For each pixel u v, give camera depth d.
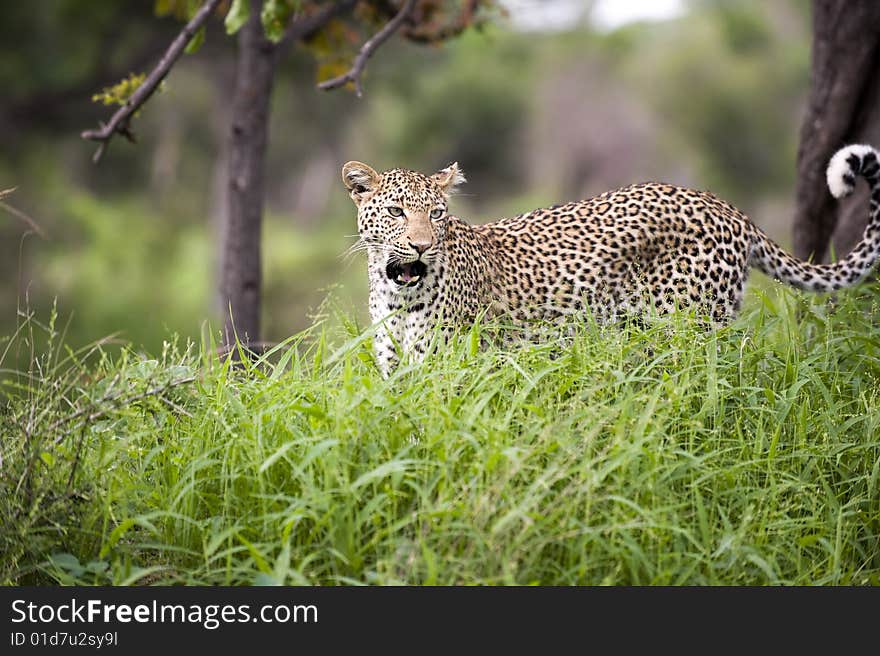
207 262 46.62
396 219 11.09
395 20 13.41
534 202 60.50
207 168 55.03
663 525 7.79
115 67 37.19
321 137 58.25
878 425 9.50
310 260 44.06
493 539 7.55
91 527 8.68
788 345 10.52
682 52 66.94
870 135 14.13
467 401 8.98
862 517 9.12
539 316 11.89
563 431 8.25
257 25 15.45
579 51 70.44
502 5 17.47
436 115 61.34
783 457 8.96
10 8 36.19
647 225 11.97
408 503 8.32
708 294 11.88
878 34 13.88
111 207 51.31
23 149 42.03
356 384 9.09
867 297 12.67
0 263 40.66
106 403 8.93
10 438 9.02
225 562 8.35
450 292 11.23
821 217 14.72
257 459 8.51
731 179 62.62
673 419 8.84
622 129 66.12
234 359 14.17
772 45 68.38
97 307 39.09
